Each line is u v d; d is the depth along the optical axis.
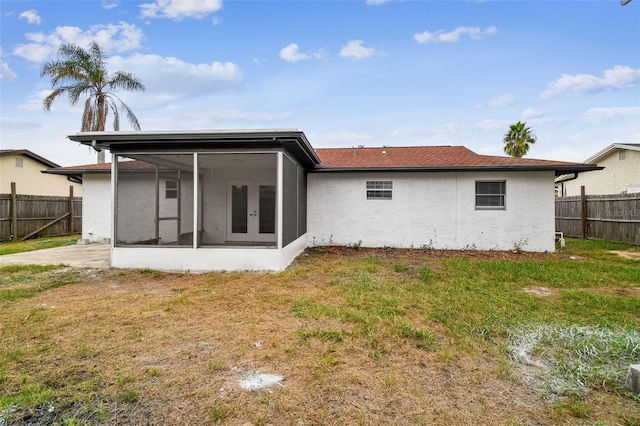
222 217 10.51
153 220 7.95
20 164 16.61
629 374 2.56
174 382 2.63
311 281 5.93
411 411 2.29
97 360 2.99
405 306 4.46
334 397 2.45
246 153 6.75
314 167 9.84
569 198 13.54
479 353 3.16
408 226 9.97
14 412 2.25
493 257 8.55
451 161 10.23
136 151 6.84
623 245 10.41
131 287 5.58
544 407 2.35
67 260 7.86
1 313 4.21
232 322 3.95
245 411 2.28
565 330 3.60
